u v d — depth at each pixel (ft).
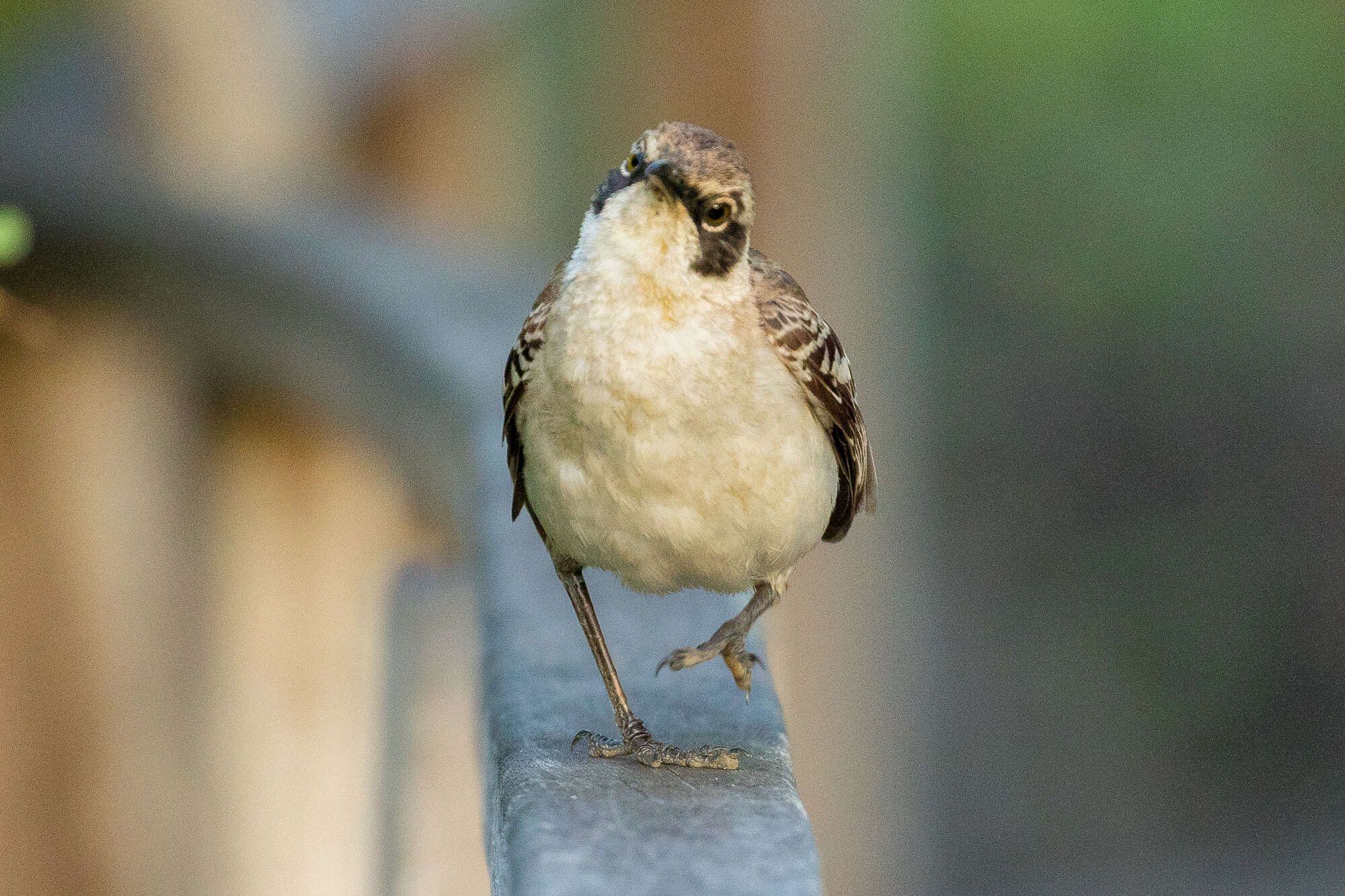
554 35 69.46
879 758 70.33
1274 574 104.12
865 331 71.10
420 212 56.49
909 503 74.08
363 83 52.65
